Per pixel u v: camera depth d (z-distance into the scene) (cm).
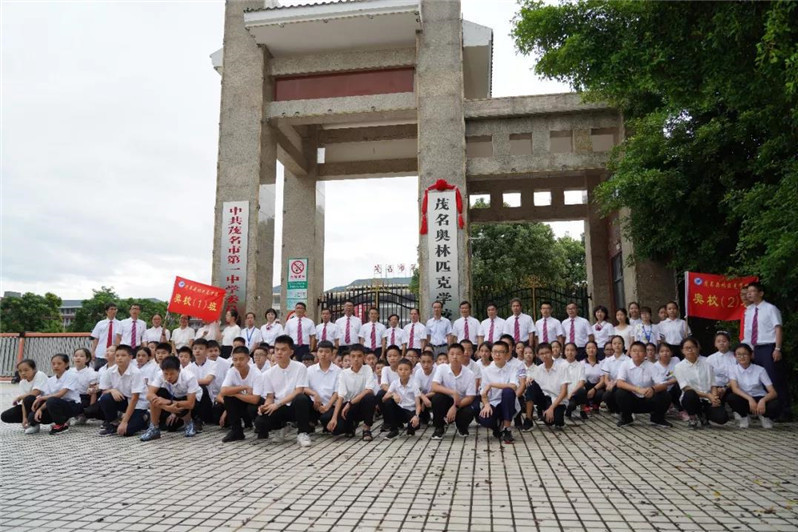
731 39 451
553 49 647
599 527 338
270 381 648
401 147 1580
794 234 593
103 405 698
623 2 521
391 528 338
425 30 1225
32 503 394
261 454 566
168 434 702
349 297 1457
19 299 3481
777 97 485
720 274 912
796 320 745
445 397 646
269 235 1273
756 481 438
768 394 664
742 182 862
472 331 999
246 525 345
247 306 1180
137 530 337
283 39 1241
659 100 1017
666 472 471
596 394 834
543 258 2319
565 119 1184
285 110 1266
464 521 350
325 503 389
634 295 1120
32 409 714
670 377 726
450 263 1129
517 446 594
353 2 1159
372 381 671
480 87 1480
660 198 919
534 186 1511
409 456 548
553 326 962
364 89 1270
